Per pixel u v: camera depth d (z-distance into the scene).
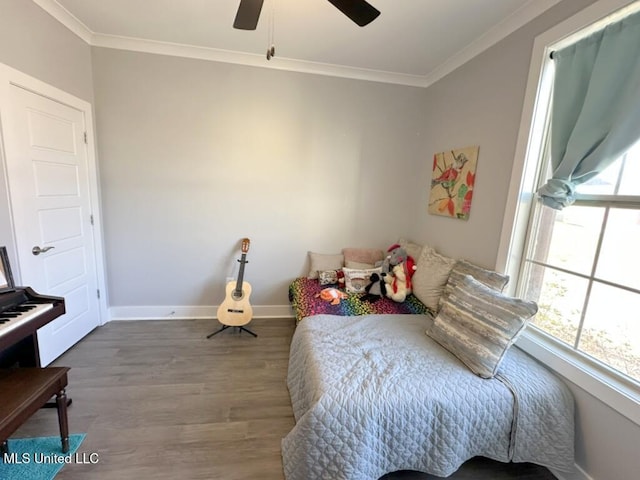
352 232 3.20
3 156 1.76
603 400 1.37
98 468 1.44
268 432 1.71
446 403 1.39
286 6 1.92
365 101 2.98
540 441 1.46
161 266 2.95
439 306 2.29
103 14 2.15
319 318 2.15
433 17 1.98
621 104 1.32
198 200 2.89
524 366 1.63
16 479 1.37
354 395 1.37
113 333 2.70
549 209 1.77
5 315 1.46
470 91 2.36
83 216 2.52
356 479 1.30
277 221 3.05
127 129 2.68
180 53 2.63
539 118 1.79
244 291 2.82
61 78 2.19
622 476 1.31
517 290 1.96
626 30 1.31
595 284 1.51
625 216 1.38
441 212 2.69
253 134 2.87
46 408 1.74
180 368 2.24
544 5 1.71
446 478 1.51
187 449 1.57
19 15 1.82
